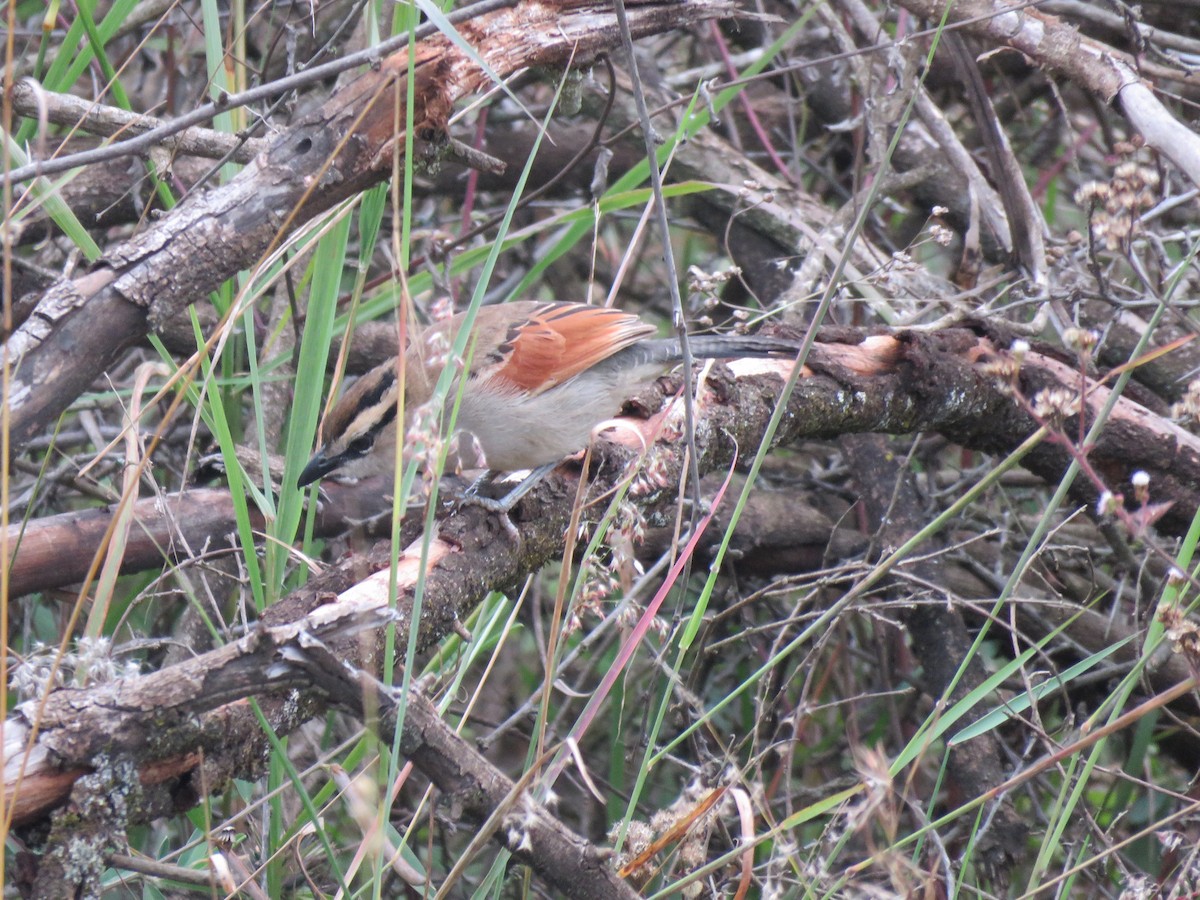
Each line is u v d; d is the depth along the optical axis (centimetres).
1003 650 1190
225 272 733
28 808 509
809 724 1131
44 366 694
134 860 648
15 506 1020
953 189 1277
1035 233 1075
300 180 738
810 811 594
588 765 1120
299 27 1212
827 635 829
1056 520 1091
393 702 555
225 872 578
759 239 1276
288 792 893
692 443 648
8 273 554
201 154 885
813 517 1105
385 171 754
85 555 830
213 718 557
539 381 828
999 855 901
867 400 884
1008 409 916
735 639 877
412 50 611
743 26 1404
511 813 557
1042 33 958
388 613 553
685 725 971
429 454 545
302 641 529
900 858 579
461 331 600
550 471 836
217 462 902
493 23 778
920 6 995
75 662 586
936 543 1091
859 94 1298
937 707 657
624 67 1281
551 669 589
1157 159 998
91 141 1087
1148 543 570
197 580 952
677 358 854
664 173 892
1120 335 1129
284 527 721
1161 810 1042
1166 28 1363
